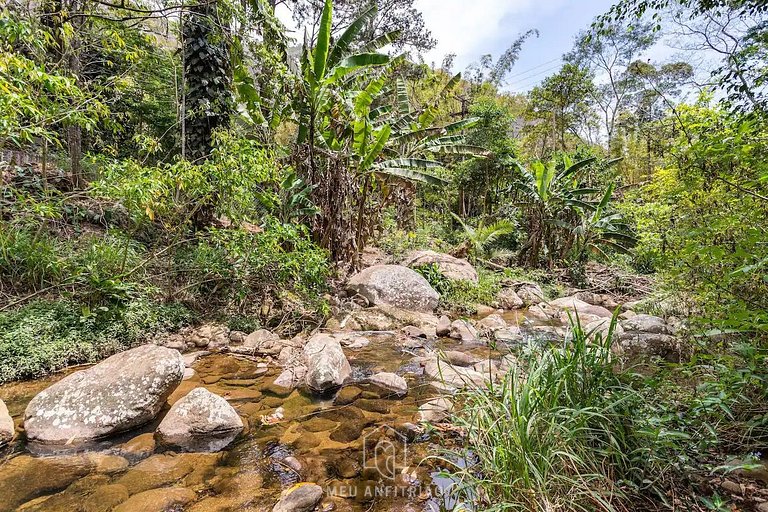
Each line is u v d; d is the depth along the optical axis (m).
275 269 4.91
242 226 5.20
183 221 4.65
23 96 2.73
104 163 4.77
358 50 6.66
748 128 2.40
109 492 1.90
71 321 3.59
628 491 1.73
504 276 8.57
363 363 3.89
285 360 3.76
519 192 12.41
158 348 2.88
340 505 1.87
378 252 8.56
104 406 2.44
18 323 3.34
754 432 2.03
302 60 5.85
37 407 2.41
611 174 12.47
